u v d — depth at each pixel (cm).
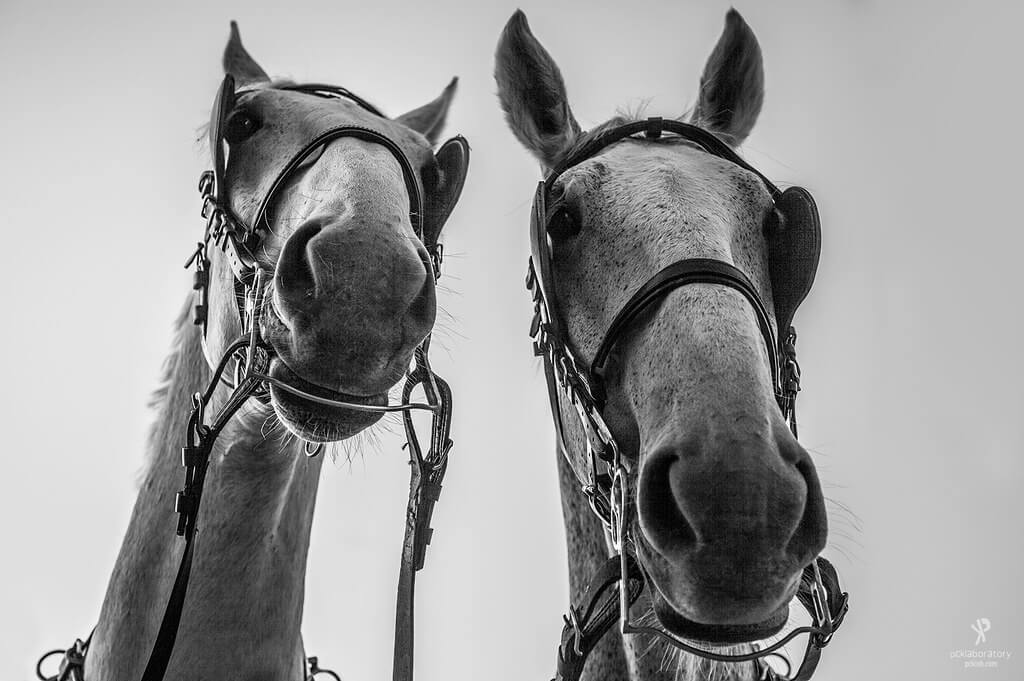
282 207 205
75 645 239
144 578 224
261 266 203
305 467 236
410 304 180
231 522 221
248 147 216
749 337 149
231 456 220
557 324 176
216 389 223
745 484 134
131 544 230
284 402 181
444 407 213
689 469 138
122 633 222
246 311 203
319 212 187
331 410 179
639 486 146
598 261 174
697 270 158
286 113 216
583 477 187
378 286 176
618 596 178
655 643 182
